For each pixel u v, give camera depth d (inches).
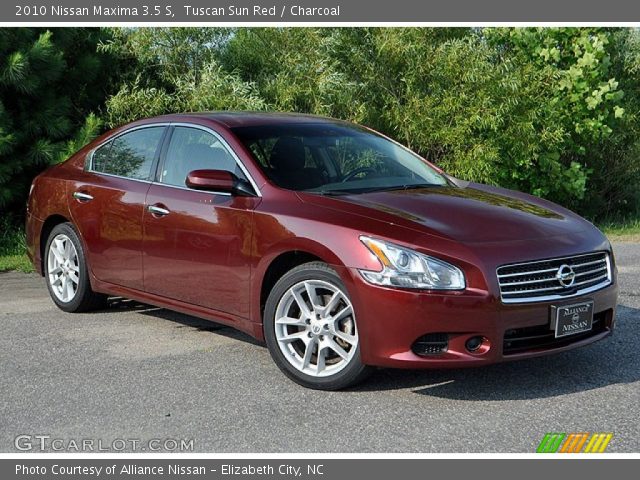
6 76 371.9
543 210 199.9
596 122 515.5
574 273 178.1
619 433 156.1
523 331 174.2
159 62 449.4
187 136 222.4
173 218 213.3
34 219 266.5
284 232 185.6
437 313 166.2
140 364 203.0
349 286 173.6
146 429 161.5
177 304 216.7
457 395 177.9
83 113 433.1
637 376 189.5
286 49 458.9
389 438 155.3
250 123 218.2
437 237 171.8
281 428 160.9
